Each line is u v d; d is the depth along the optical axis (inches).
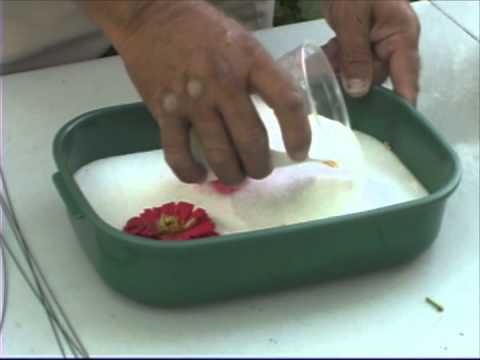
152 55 22.8
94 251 24.4
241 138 22.5
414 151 28.4
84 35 37.6
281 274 24.0
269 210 26.7
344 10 30.2
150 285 23.5
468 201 28.7
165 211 25.3
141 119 29.3
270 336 23.6
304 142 23.1
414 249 25.2
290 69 25.9
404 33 30.3
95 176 28.5
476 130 32.7
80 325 23.8
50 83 35.3
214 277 23.4
